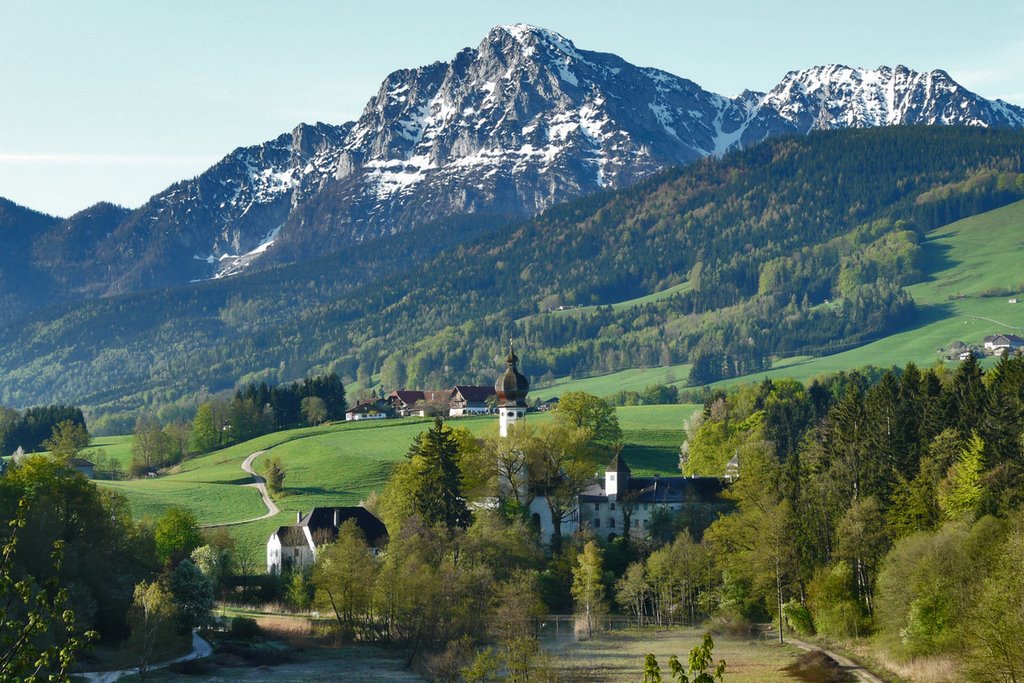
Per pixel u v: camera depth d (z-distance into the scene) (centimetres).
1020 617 9600
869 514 17200
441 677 14350
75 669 14150
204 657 15875
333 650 17025
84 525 17275
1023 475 16238
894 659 14112
